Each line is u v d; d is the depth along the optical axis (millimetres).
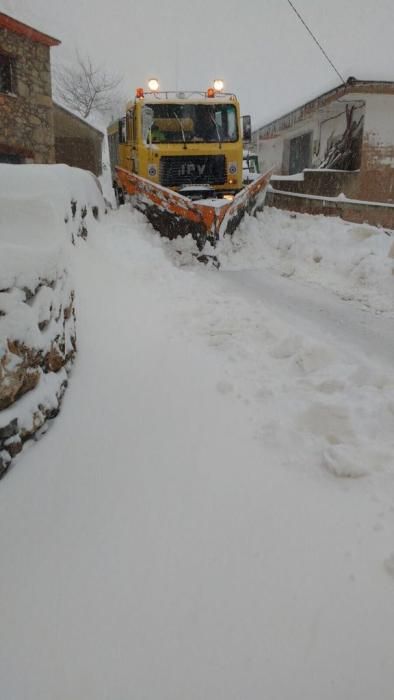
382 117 12062
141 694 1415
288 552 1900
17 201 3084
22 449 2406
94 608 1687
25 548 1951
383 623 1610
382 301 6062
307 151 16828
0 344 2221
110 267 5477
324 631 1582
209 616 1640
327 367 3438
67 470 2367
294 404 2963
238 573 1808
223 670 1472
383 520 2061
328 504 2156
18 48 12055
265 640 1556
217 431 2707
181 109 9109
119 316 4199
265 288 6664
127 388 3115
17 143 12359
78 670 1488
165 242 8469
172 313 4605
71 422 2697
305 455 2496
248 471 2379
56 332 2857
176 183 9117
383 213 9672
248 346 3904
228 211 8219
